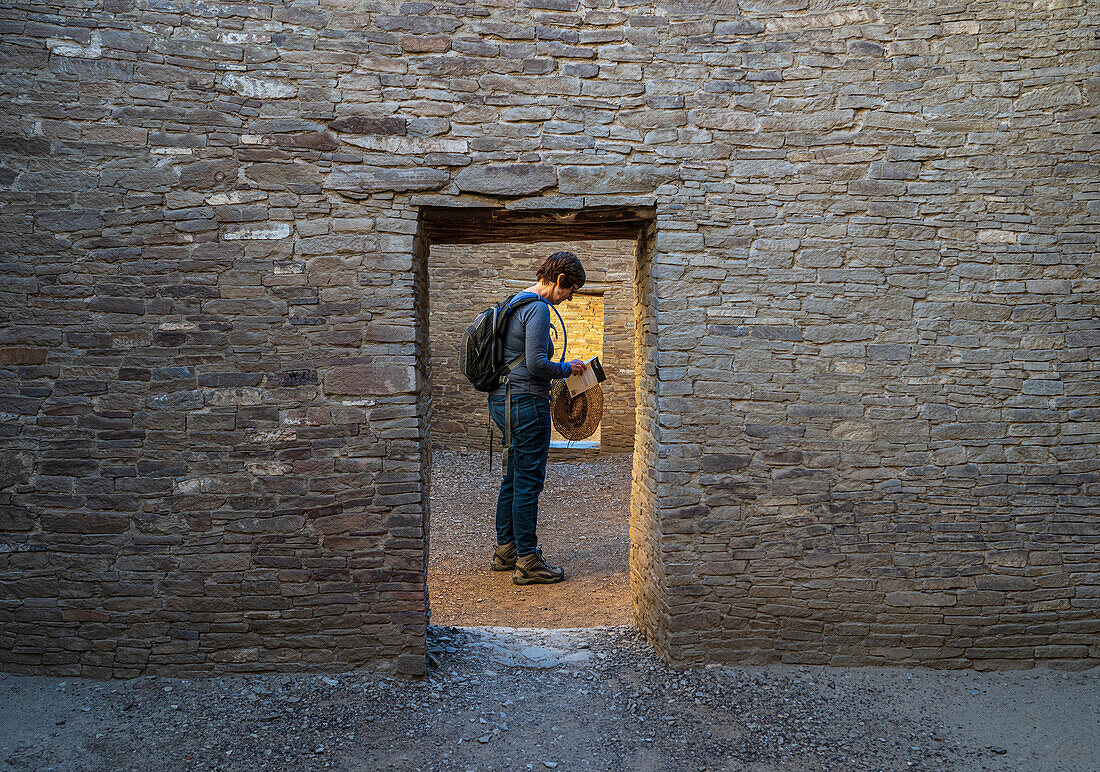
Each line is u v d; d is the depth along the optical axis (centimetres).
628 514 763
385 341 371
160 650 369
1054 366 392
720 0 379
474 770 311
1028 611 396
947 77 384
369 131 367
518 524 567
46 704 344
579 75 376
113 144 356
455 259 991
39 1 349
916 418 391
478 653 416
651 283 401
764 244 385
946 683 387
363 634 376
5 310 355
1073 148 386
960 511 393
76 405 361
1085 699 374
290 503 370
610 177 379
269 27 361
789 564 392
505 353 536
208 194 362
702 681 382
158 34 355
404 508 373
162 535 366
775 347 387
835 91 382
